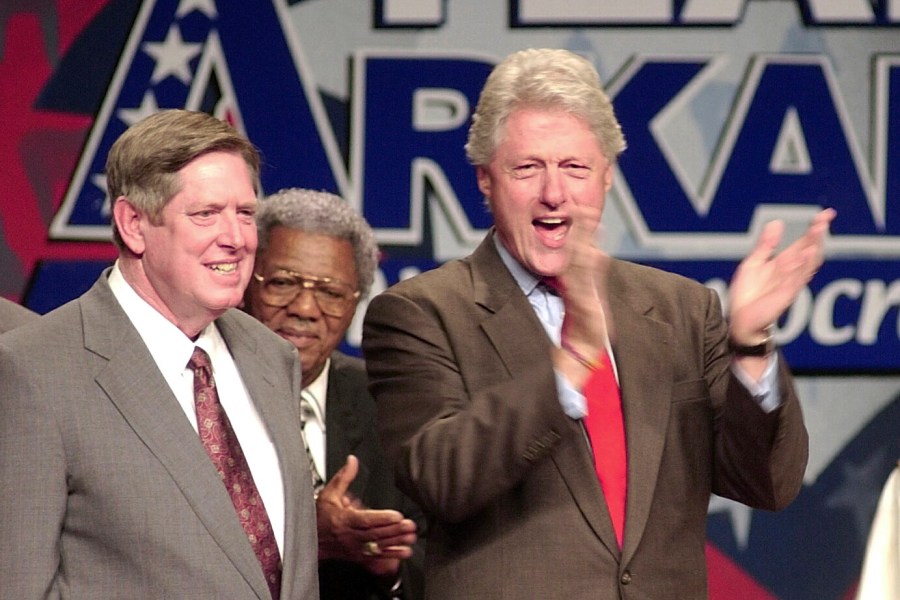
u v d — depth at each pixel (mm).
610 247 15867
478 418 7711
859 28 16000
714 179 15891
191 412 8250
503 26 15906
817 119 15953
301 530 8375
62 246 15547
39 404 7691
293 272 11125
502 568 8086
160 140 8031
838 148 15938
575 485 8125
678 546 8320
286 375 8953
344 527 10070
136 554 7676
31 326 8094
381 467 11102
